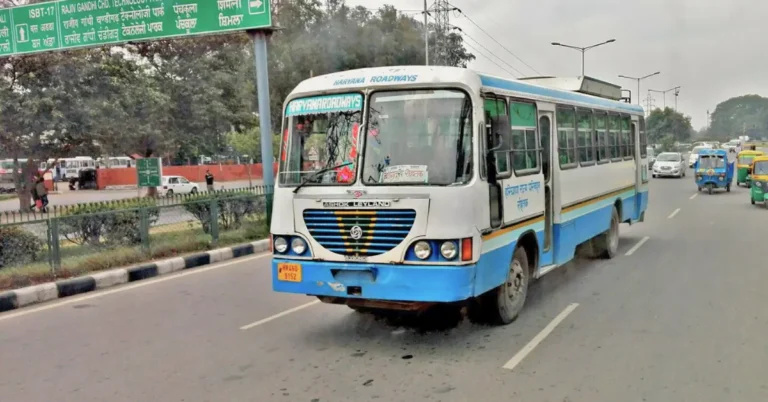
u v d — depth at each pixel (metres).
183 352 5.91
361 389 4.79
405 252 5.38
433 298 5.29
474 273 5.43
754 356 5.28
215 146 32.84
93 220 10.25
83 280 9.02
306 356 5.66
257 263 11.05
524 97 6.78
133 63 26.92
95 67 24.25
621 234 13.23
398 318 6.84
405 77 5.70
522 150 6.70
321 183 5.76
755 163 19.41
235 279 9.57
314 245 5.70
